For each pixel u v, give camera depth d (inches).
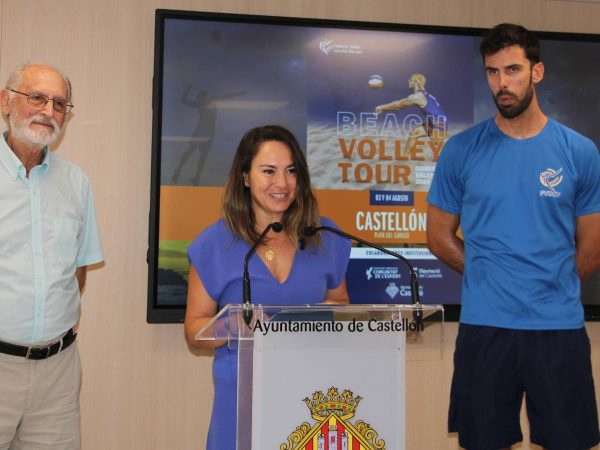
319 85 133.6
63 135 128.3
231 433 74.9
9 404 88.2
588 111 140.5
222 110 130.6
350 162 134.0
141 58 131.1
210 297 80.7
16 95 88.9
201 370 130.8
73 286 94.3
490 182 92.9
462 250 100.7
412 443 136.2
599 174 93.4
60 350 91.7
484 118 138.0
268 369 57.2
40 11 128.3
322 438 57.6
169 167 128.5
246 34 131.8
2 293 87.1
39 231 90.1
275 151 79.4
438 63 137.1
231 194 81.8
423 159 136.2
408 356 60.8
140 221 130.0
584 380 89.7
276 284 79.5
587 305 138.4
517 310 89.5
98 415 127.7
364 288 133.6
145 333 129.5
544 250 89.8
